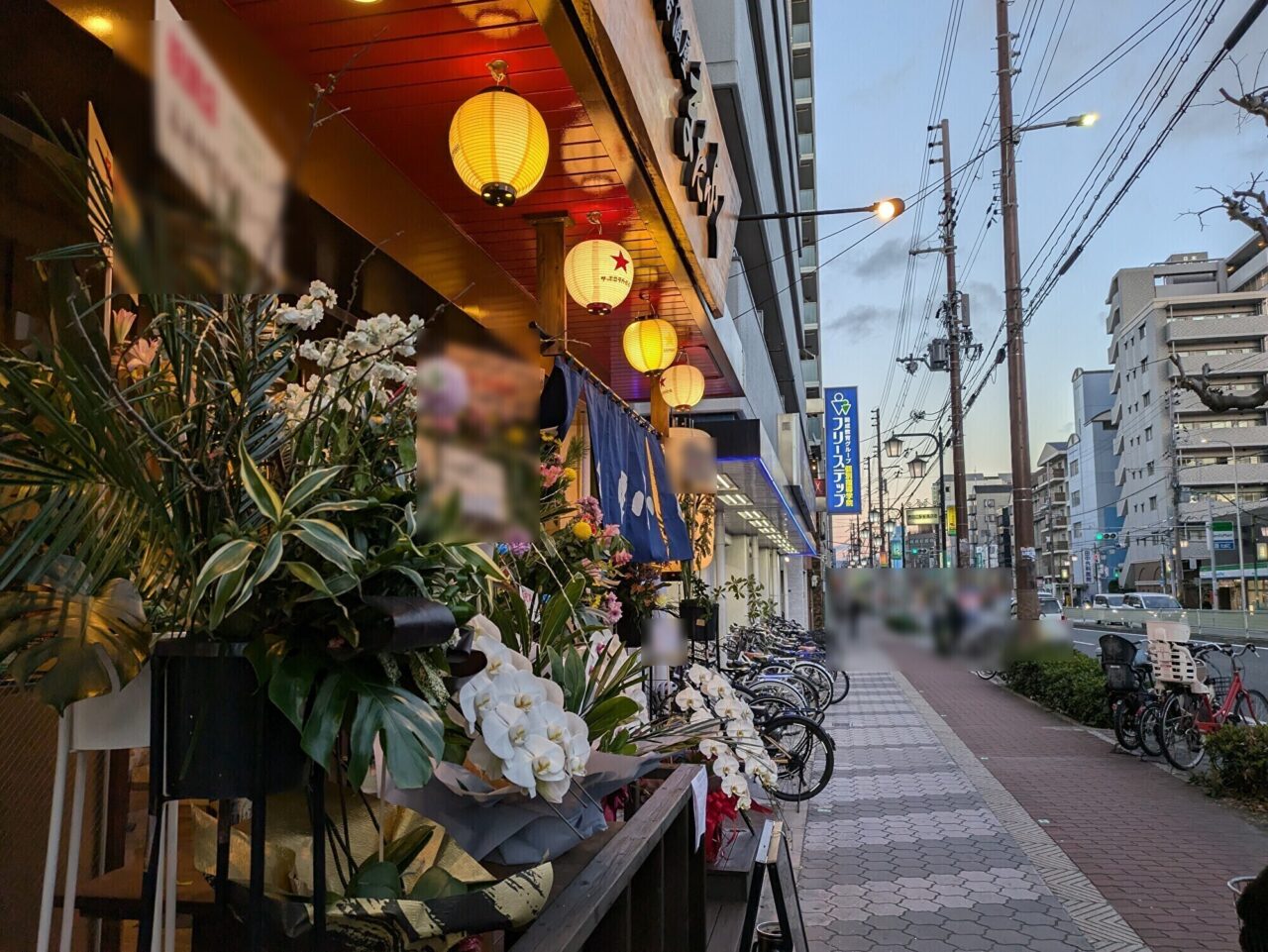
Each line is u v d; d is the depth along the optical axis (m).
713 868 4.26
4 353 1.33
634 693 4.50
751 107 14.30
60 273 1.21
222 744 1.17
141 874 1.66
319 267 4.49
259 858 1.16
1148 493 66.44
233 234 1.24
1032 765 9.66
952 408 23.22
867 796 8.29
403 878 1.53
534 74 3.75
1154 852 6.43
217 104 1.23
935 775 9.18
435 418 1.55
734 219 7.43
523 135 3.62
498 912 1.33
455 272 5.20
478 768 1.65
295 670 1.17
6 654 1.21
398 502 1.44
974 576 16.03
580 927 1.45
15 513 1.30
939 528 33.88
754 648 14.23
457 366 1.62
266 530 1.30
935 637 17.17
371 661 1.28
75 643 1.21
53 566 1.22
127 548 1.29
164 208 1.19
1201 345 60.97
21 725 1.77
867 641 17.55
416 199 4.74
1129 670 10.00
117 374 1.30
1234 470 54.75
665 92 4.57
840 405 28.77
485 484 1.63
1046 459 104.38
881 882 5.85
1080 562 88.44
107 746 1.31
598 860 1.83
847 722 13.02
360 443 1.51
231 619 1.21
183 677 1.19
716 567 15.08
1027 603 15.88
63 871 1.77
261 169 1.31
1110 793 8.23
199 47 1.21
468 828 1.79
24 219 2.27
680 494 8.04
